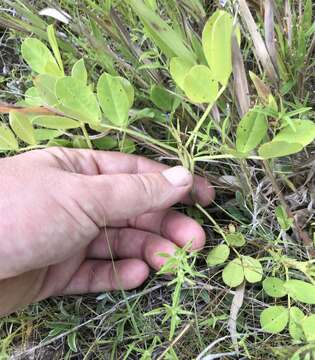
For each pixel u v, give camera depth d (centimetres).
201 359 21
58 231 21
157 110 23
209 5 25
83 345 25
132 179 21
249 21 19
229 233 23
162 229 25
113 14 22
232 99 21
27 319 25
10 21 25
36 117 20
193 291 22
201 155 24
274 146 18
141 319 24
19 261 21
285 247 23
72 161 23
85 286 25
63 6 27
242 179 23
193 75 17
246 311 23
